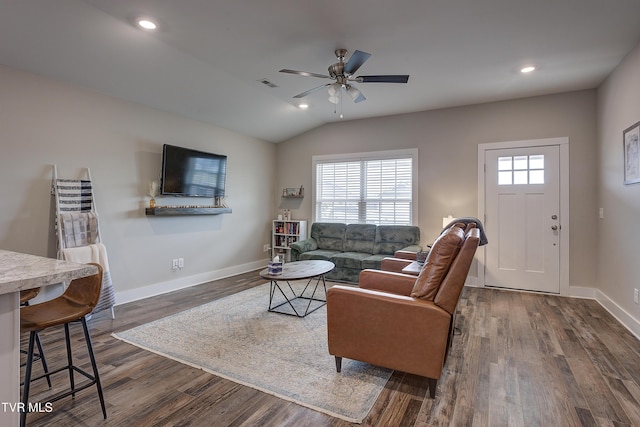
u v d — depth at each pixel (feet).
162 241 14.35
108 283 11.24
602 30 9.05
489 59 10.91
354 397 6.58
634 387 6.94
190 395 6.65
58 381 7.11
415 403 6.39
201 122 16.12
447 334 6.38
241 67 11.60
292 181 20.57
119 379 7.23
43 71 10.35
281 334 9.71
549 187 14.32
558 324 10.65
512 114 14.93
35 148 10.39
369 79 10.13
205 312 11.67
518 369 7.72
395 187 17.53
